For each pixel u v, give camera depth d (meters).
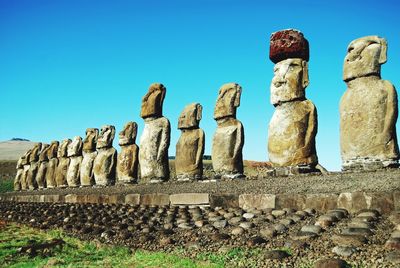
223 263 6.20
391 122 10.29
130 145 19.53
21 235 10.56
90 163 23.36
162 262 6.63
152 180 17.62
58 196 21.17
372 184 8.64
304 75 12.50
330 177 10.07
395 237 6.02
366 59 10.70
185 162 16.05
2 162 54.75
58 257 7.63
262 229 7.74
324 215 7.96
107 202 16.67
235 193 11.15
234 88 14.94
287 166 12.13
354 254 5.80
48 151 29.80
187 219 10.27
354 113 10.73
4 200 28.25
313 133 12.09
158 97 18.17
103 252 7.93
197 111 16.31
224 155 14.52
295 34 12.66
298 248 6.47
